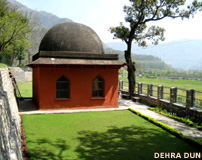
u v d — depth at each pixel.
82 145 7.80
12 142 4.99
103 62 14.15
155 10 17.47
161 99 14.93
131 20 18.61
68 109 14.02
